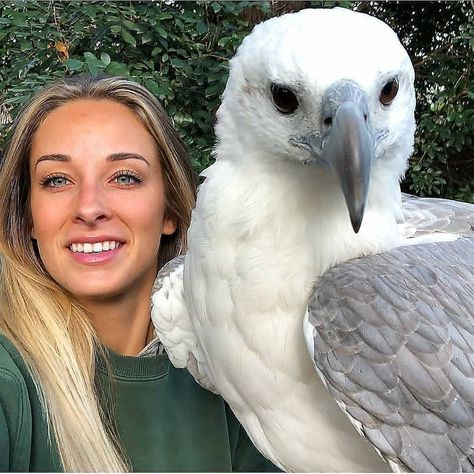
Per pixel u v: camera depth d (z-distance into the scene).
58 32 1.00
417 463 0.38
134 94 0.59
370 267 0.42
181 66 1.04
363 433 0.39
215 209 0.45
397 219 0.49
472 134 1.31
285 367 0.44
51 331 0.55
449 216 0.57
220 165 0.46
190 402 0.58
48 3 1.02
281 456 0.47
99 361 0.57
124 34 0.97
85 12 0.98
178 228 0.64
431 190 1.31
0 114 1.03
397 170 0.45
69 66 0.89
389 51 0.42
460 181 1.36
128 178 0.57
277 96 0.42
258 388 0.46
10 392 0.50
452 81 1.29
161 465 0.55
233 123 0.45
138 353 0.61
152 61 1.04
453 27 1.38
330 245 0.43
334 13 0.43
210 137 1.08
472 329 0.40
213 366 0.49
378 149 0.43
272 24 0.44
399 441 0.38
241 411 0.49
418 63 1.36
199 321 0.48
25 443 0.50
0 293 0.57
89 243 0.55
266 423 0.47
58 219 0.56
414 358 0.38
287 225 0.43
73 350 0.55
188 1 1.09
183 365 0.55
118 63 0.93
